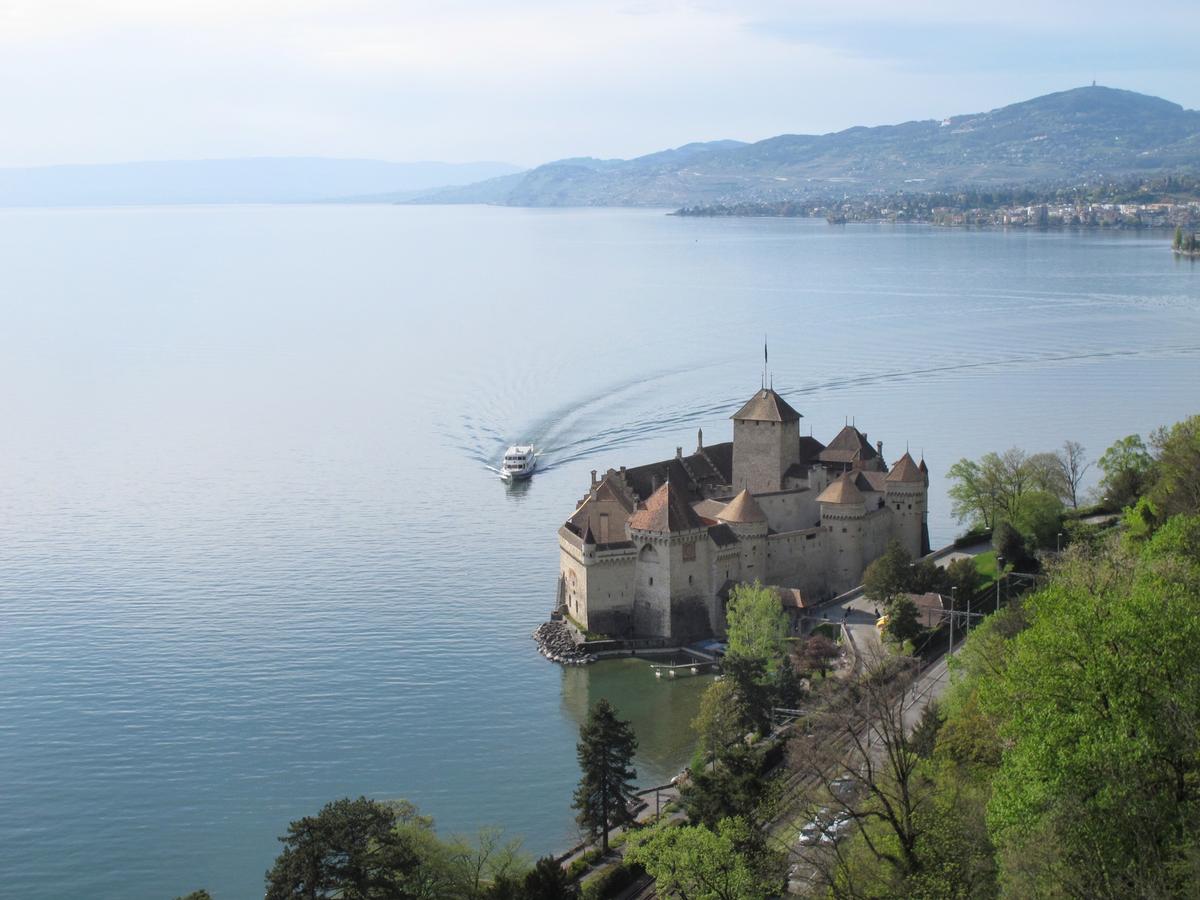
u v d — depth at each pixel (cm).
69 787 18638
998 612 16400
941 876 10575
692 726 18575
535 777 18588
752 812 14088
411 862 12962
